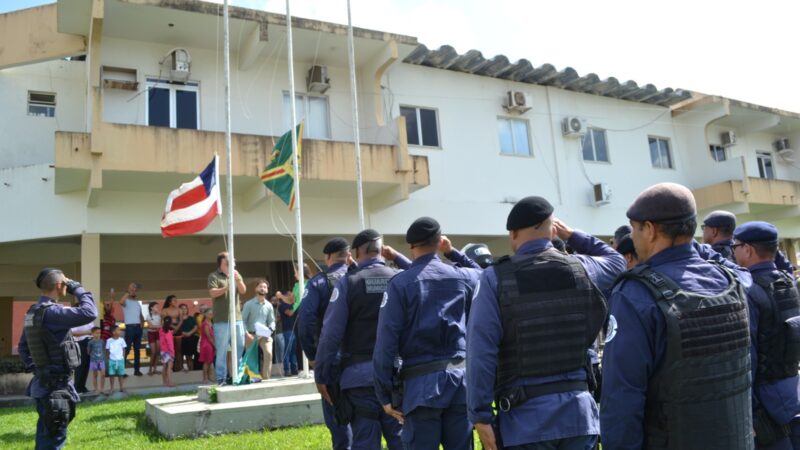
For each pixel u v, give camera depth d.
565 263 3.08
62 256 15.68
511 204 16.81
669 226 2.61
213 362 12.71
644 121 19.86
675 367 2.38
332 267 5.24
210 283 8.67
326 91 15.04
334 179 13.25
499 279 2.98
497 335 2.91
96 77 12.23
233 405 7.20
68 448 6.49
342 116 15.13
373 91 14.96
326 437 6.55
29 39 13.12
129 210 12.88
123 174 11.88
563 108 18.30
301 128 10.48
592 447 2.92
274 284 18.20
